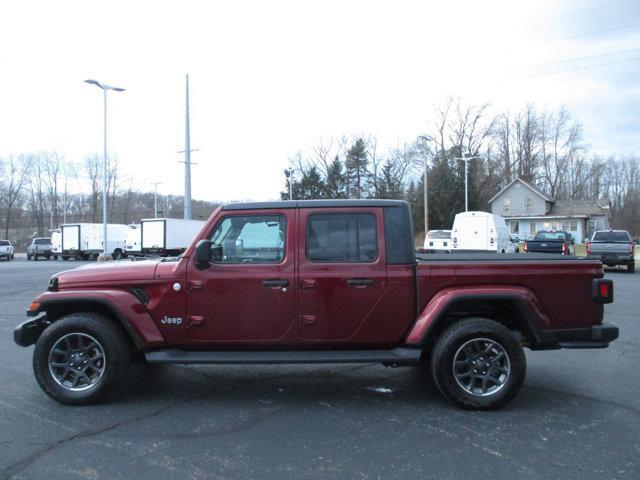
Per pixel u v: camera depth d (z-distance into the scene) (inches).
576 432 172.9
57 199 3309.5
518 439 167.0
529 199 2635.3
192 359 193.6
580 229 2519.7
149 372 248.5
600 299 198.7
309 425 179.8
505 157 3006.9
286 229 200.1
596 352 291.7
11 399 206.4
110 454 155.3
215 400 207.3
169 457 153.3
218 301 197.2
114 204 3346.5
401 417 187.6
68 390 197.8
